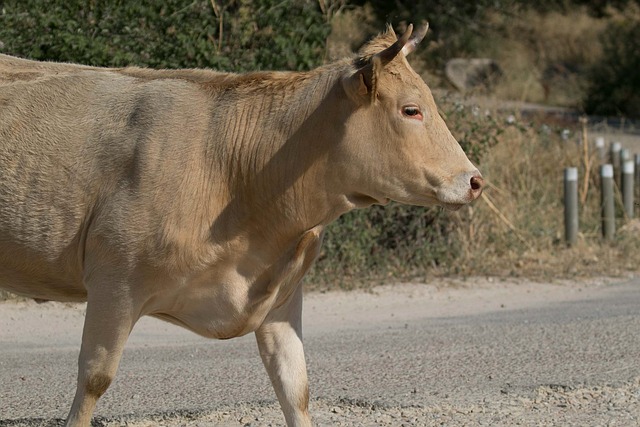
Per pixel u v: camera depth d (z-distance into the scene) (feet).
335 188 40.96
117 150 40.65
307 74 41.70
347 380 56.24
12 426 47.60
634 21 250.37
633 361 60.75
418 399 52.60
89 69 43.83
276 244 41.01
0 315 73.97
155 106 41.29
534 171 117.91
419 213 95.25
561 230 109.40
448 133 40.75
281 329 43.50
